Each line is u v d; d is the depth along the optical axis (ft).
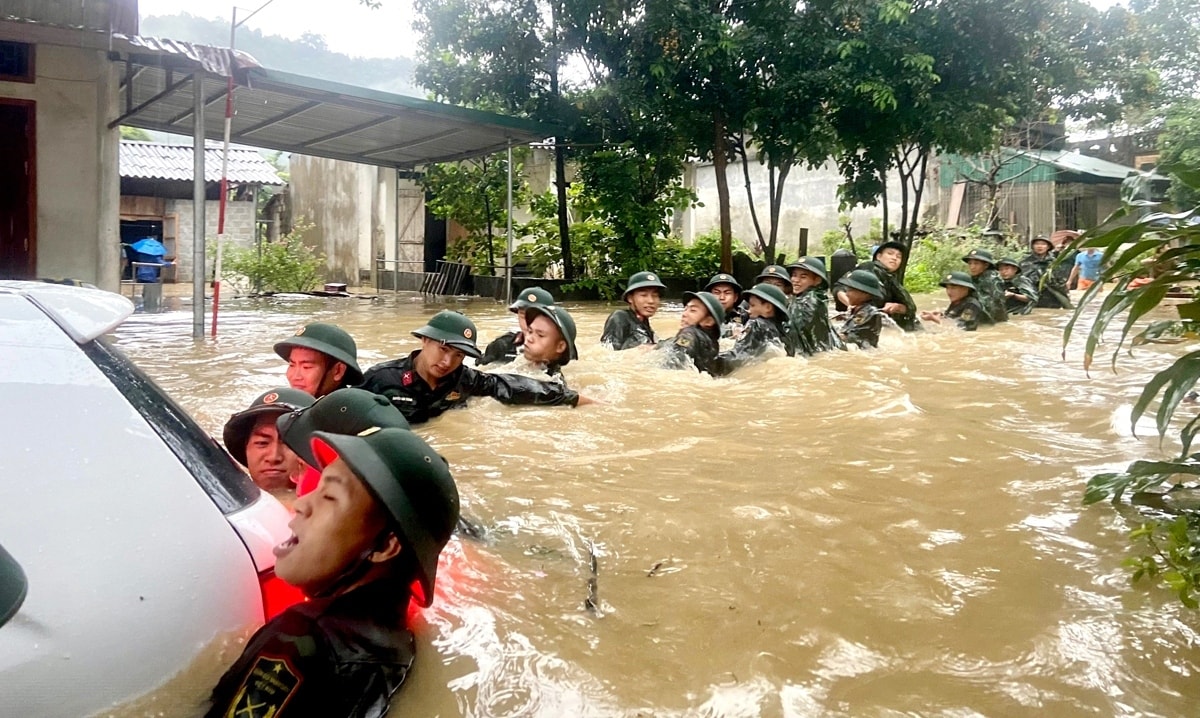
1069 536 10.68
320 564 5.91
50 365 6.14
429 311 47.67
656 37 52.90
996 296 40.83
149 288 45.57
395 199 68.80
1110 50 57.93
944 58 54.54
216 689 5.59
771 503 11.70
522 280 59.16
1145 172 11.36
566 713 6.47
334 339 14.55
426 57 58.59
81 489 5.67
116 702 5.27
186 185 81.51
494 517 10.94
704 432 16.28
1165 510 11.64
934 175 84.89
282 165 135.44
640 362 23.67
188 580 5.69
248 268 64.75
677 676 7.13
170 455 6.09
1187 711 6.88
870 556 9.91
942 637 8.00
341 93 43.24
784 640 7.85
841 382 21.72
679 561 9.65
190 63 31.42
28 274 38.81
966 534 10.69
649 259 59.77
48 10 32.50
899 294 36.45
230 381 21.54
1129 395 20.84
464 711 6.29
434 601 7.89
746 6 55.16
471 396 17.57
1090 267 60.54
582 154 59.62
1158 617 8.41
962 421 17.54
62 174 39.11
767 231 87.86
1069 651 7.73
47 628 5.17
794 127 54.70
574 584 8.88
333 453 6.45
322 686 5.68
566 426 16.51
